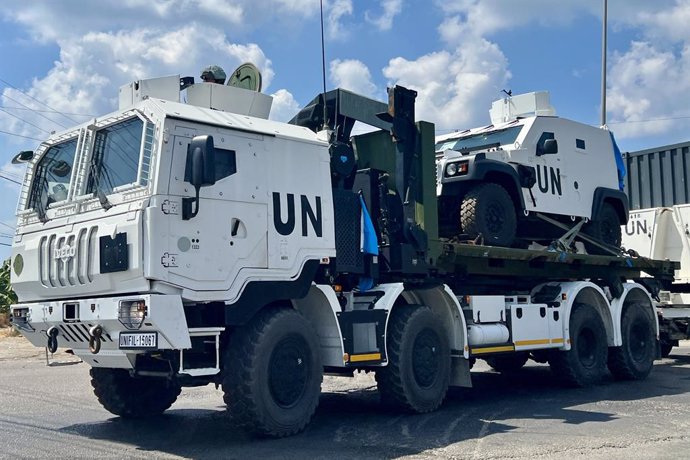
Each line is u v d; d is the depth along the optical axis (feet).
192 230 20.98
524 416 27.12
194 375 20.98
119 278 20.81
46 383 38.86
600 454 20.51
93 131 23.03
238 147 22.48
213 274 21.31
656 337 40.34
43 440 23.31
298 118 30.04
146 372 22.29
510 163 33.42
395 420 26.30
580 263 35.37
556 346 33.94
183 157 21.12
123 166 21.83
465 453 20.83
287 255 23.21
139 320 19.99
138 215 20.36
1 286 83.82
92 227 21.65
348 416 27.35
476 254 29.73
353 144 30.55
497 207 31.81
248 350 22.06
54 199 24.12
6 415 28.35
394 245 27.89
